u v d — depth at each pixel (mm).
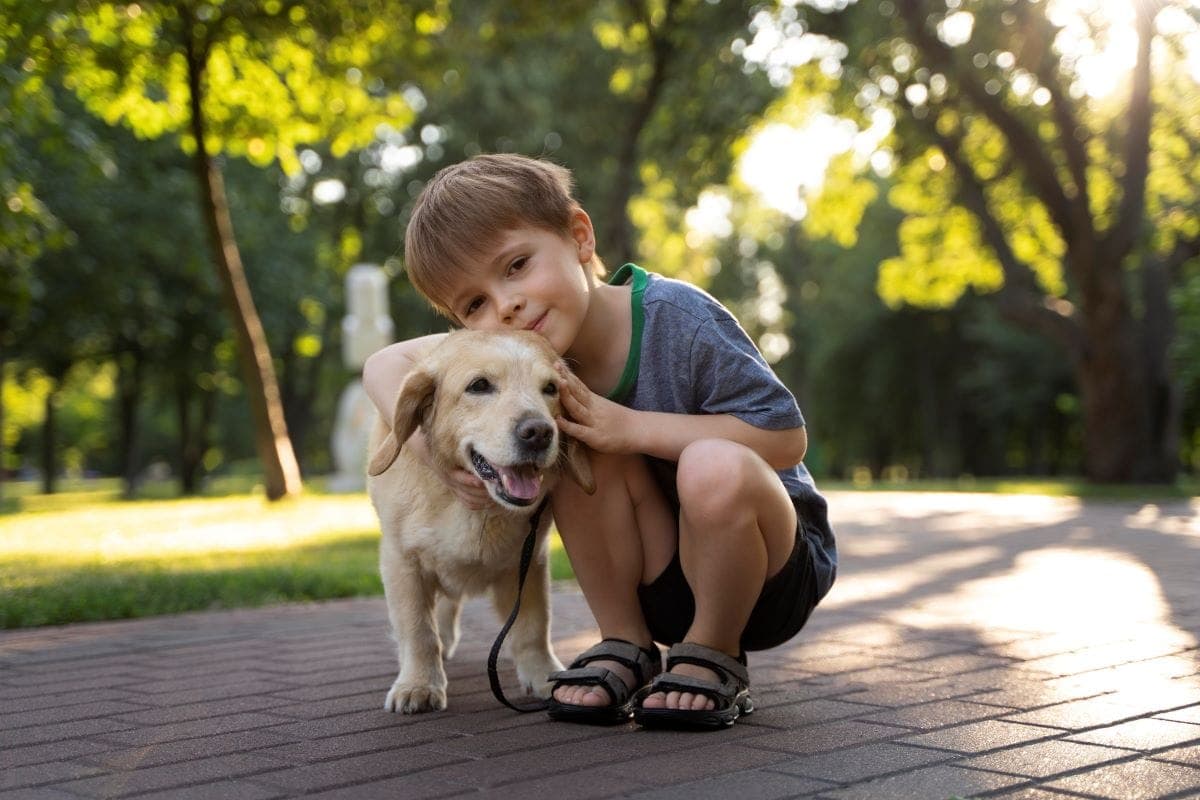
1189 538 9477
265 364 15625
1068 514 12852
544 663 3711
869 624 5031
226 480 57469
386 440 3408
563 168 3502
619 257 21125
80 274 22578
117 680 4090
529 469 3193
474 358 3281
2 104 12438
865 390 44438
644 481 3402
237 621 5590
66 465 73438
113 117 14727
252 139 15422
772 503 3109
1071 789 2396
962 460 49938
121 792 2600
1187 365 25953
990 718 3111
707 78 20281
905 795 2383
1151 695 3389
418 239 3361
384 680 3982
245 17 13422
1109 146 20516
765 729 3066
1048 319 19406
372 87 16953
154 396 37688
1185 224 20406
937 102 19203
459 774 2672
